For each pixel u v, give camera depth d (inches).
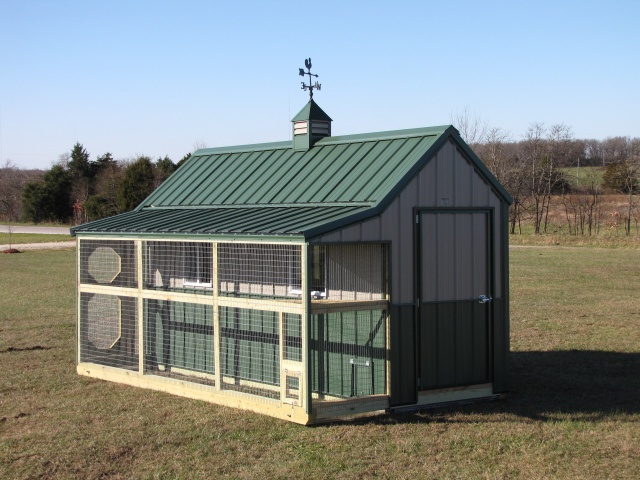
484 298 403.5
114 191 2423.7
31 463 300.8
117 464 298.2
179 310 450.3
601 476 278.2
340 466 291.0
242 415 365.7
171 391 415.5
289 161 474.9
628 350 539.5
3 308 784.3
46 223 2906.0
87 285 461.1
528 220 2118.6
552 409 378.6
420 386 382.3
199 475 284.0
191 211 465.4
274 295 402.6
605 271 1073.5
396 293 372.2
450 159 394.3
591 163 3240.7
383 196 362.3
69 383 443.5
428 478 277.3
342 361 385.7
